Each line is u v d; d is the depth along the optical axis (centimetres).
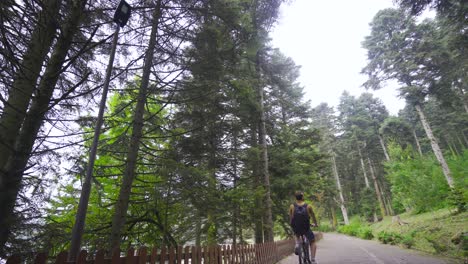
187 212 906
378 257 1005
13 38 456
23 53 475
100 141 732
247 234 1661
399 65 2244
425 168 1875
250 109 1104
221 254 668
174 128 902
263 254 989
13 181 430
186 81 781
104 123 730
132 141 707
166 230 835
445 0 1041
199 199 814
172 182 746
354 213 5366
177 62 771
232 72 843
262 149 1352
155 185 773
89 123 656
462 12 1109
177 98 809
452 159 1742
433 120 4409
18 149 440
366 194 4244
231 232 1265
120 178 912
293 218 683
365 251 1259
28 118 459
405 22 2256
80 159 610
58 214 825
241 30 775
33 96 458
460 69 1962
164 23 731
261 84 1434
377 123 4291
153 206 853
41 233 524
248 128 1518
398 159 2386
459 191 1543
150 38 754
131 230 871
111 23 645
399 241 1481
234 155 1270
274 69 1750
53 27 499
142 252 410
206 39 737
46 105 482
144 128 871
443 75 2077
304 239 702
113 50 432
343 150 4647
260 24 937
